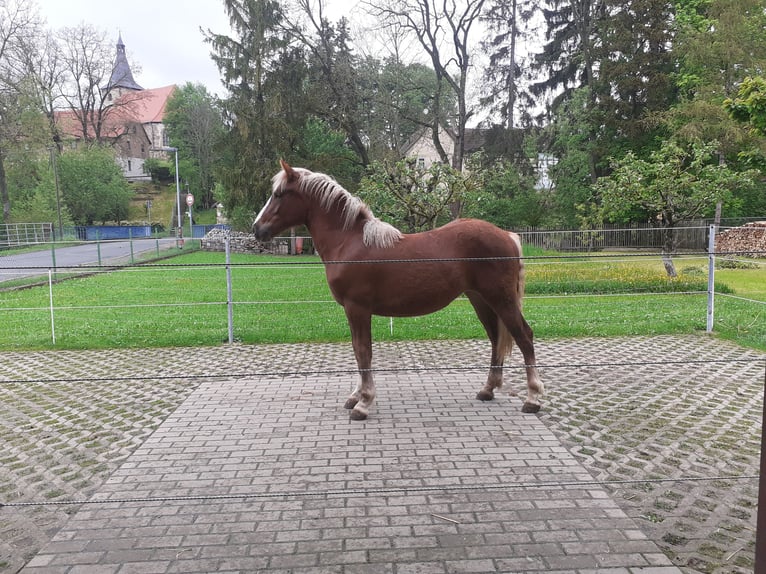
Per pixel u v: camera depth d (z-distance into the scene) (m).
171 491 3.38
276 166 26.27
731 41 20.09
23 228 34.38
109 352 7.41
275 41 25.84
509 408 4.87
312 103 26.78
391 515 3.05
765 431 1.96
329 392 5.41
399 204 12.10
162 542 2.82
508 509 3.10
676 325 8.32
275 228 4.87
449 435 4.23
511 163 27.97
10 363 6.81
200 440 4.20
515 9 28.41
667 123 22.92
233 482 3.48
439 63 26.09
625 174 13.60
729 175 13.37
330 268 4.64
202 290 13.78
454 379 5.85
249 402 5.12
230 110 26.83
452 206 18.17
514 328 4.68
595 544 2.73
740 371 6.02
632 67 25.34
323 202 4.71
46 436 4.38
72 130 54.66
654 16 25.17
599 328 8.32
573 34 31.08
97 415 4.86
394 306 4.61
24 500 3.31
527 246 15.65
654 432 4.26
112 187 48.50
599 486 3.36
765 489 1.96
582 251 16.64
